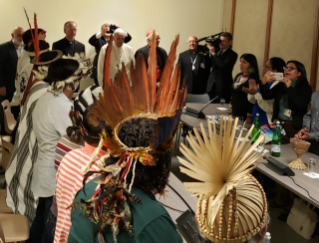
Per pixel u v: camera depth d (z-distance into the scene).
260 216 1.01
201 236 1.05
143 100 0.96
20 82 3.29
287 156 2.77
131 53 5.41
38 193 1.95
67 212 1.27
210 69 5.59
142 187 0.91
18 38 4.82
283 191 3.45
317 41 4.67
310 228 2.89
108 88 0.94
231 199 0.97
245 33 6.23
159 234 0.87
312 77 4.75
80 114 1.39
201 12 6.85
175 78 0.96
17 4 5.79
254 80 3.48
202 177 0.94
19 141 2.02
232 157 0.95
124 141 0.90
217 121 3.72
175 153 4.47
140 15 6.54
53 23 6.07
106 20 6.36
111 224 0.85
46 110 1.90
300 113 3.25
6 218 2.00
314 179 2.39
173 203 1.80
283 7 5.28
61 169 1.30
